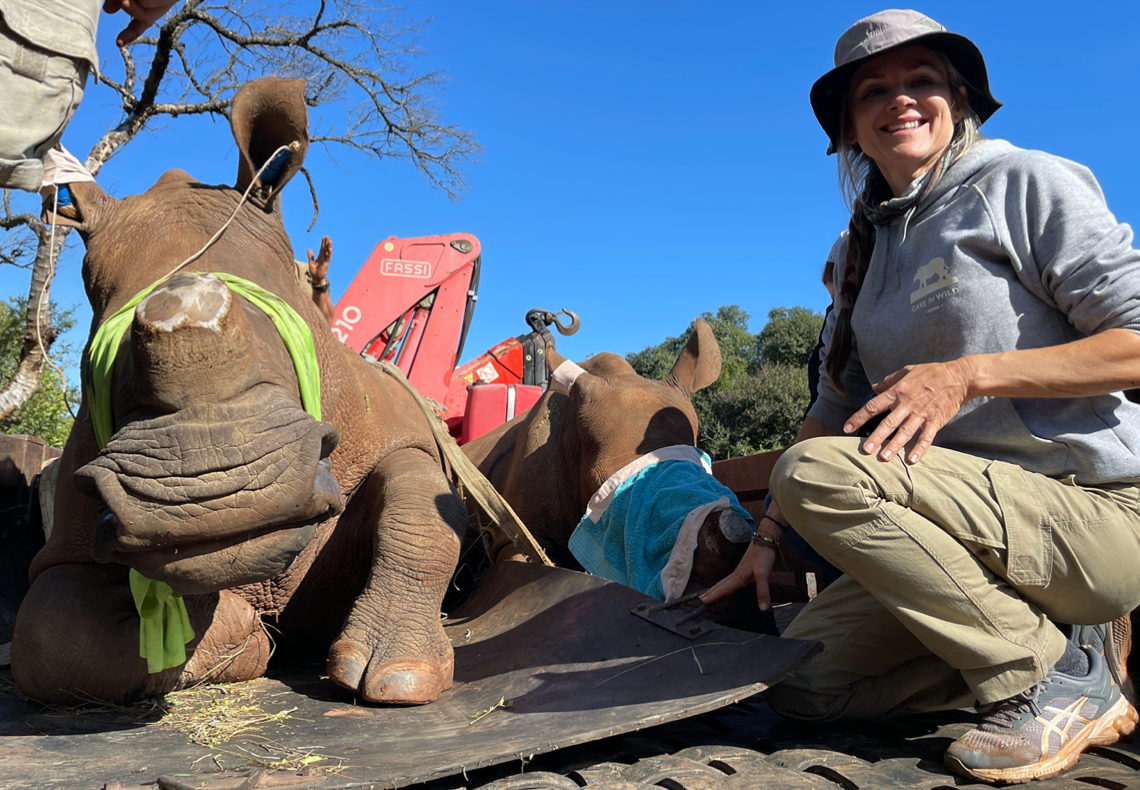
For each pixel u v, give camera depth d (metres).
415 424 3.83
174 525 2.05
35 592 2.89
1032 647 2.38
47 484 5.01
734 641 2.75
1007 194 2.70
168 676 2.91
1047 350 2.44
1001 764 2.26
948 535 2.47
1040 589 2.47
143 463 2.07
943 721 2.87
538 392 6.88
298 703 2.87
